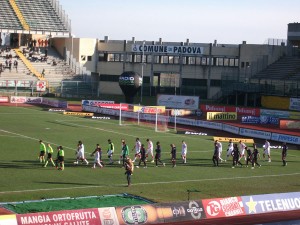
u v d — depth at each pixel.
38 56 133.38
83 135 71.75
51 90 123.50
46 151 58.22
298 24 131.12
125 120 91.38
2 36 137.12
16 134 70.12
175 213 36.62
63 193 41.88
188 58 132.88
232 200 39.03
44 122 83.62
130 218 34.91
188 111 99.31
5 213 35.53
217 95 126.88
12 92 117.25
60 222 32.66
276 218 38.53
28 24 135.50
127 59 136.12
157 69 134.62
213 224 36.47
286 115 96.75
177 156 59.56
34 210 36.56
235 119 96.69
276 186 47.50
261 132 76.81
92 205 38.50
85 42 135.88
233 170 53.81
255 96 114.56
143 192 43.31
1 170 49.22
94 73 137.50
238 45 129.50
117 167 52.59
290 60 123.81
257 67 125.81
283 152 57.47
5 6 136.62
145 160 54.38
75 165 52.72
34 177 47.03
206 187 46.06
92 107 100.88
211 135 78.69
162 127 84.38
